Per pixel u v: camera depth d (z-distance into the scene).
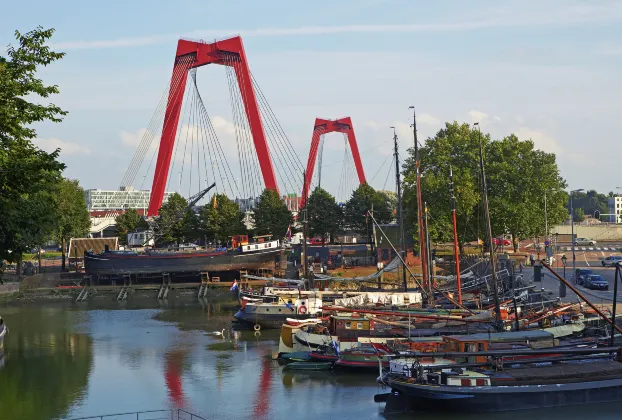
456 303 81.75
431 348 62.50
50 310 114.25
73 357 75.75
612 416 50.72
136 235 172.50
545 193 144.62
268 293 104.12
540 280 109.69
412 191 135.00
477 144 143.50
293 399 57.50
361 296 91.94
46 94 50.19
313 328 72.50
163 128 197.12
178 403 57.34
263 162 190.88
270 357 73.38
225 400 57.88
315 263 137.25
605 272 124.31
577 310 76.50
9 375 67.75
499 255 122.69
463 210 128.00
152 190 195.12
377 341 68.12
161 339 85.56
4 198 46.59
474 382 51.94
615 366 55.03
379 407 54.75
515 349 56.72
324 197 190.38
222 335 87.44
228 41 196.88
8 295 127.25
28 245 58.03
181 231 170.88
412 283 112.31
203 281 134.75
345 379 63.12
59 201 147.25
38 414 54.56
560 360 55.69
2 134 49.09
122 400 58.44
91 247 156.75
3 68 47.00
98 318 104.50
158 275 137.62
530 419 50.34
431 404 52.06
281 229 169.38
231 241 162.62
